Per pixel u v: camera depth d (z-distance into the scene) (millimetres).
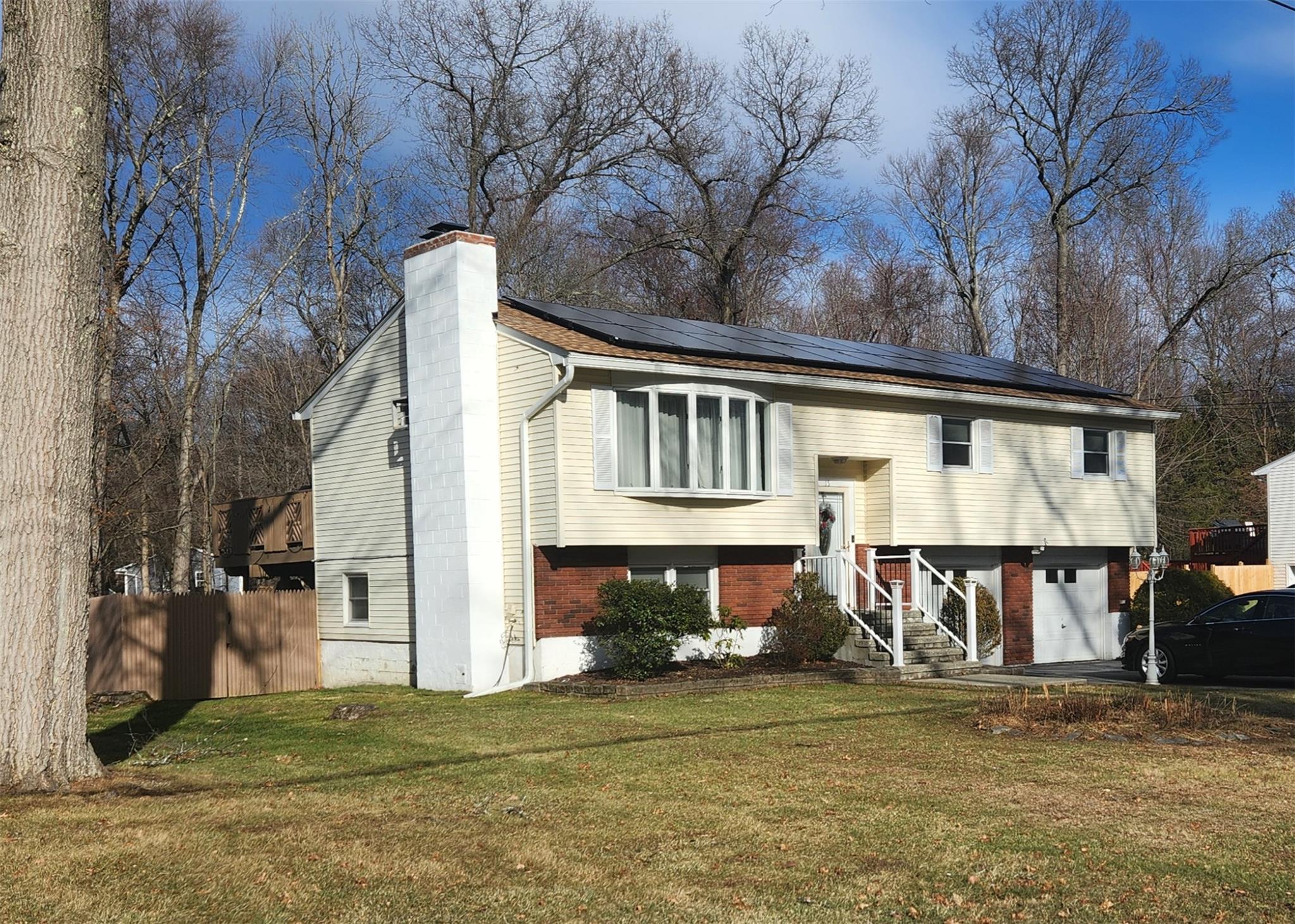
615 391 18344
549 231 39500
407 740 13289
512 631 18594
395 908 6883
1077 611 26281
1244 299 47688
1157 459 46375
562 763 11461
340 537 22406
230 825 8789
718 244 41594
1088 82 42375
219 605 21875
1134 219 43719
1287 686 17953
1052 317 47469
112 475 30719
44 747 10234
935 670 19359
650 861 7883
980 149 46719
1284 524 36656
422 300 19547
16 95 10195
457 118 36812
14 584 10125
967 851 8008
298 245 34406
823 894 7164
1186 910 6805
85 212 10391
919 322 49781
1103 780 10242
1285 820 8766
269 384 40469
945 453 23625
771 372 19703
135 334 29844
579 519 17828
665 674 18188
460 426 18625
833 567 20875
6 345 10078
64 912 6703
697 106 39719
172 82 30875
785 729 13328
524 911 6855
